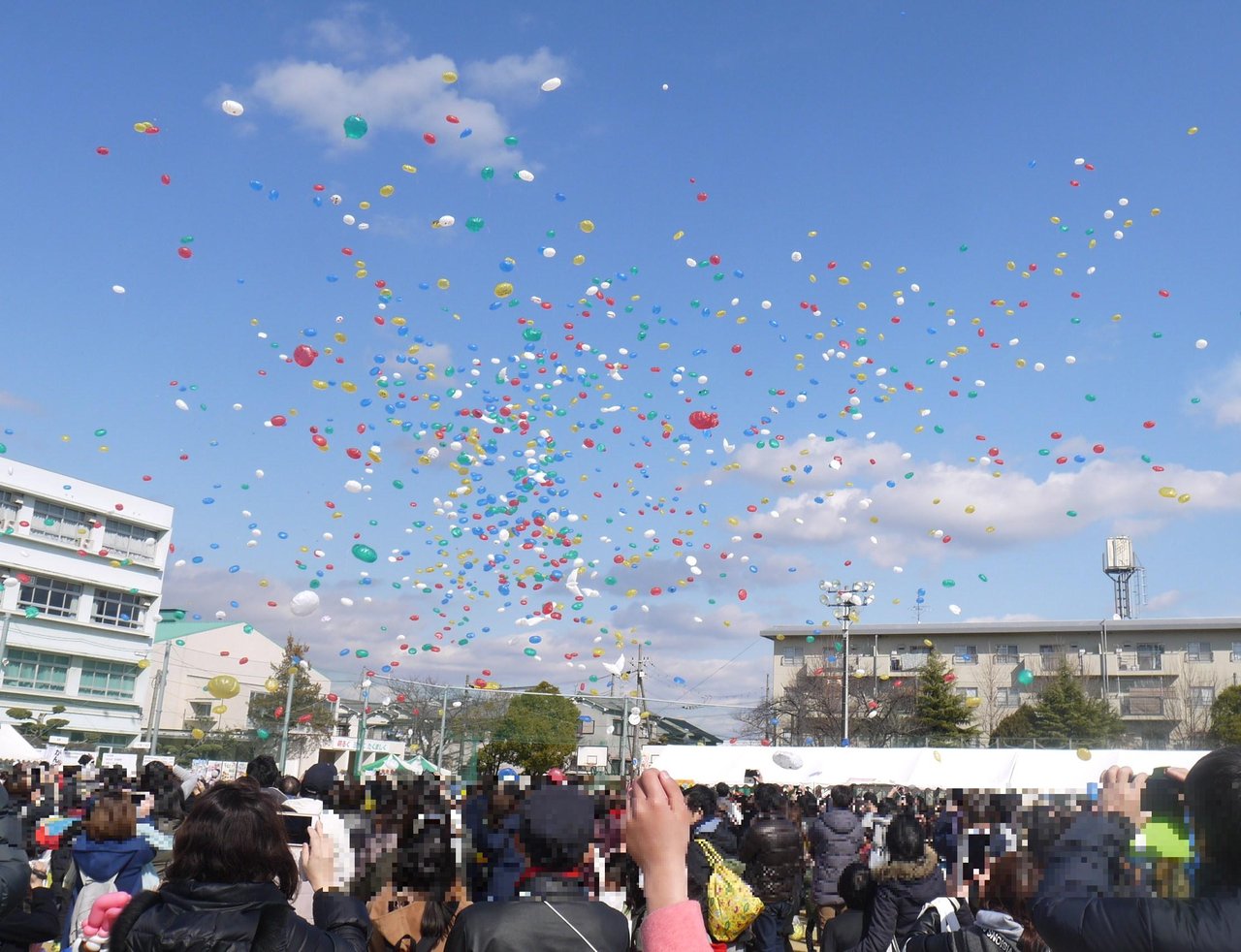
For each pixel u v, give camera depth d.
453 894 3.81
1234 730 47.72
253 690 52.16
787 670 57.88
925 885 5.18
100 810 5.51
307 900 4.48
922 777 17.06
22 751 17.28
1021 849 3.33
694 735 34.88
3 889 3.51
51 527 45.88
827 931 6.35
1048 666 57.19
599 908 2.87
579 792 3.05
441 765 29.02
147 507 49.94
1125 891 2.54
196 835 2.82
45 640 44.94
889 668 58.59
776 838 7.46
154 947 2.67
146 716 48.62
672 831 1.76
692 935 1.65
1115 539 62.44
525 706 29.31
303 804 5.40
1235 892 2.14
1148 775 2.82
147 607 49.69
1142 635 57.09
